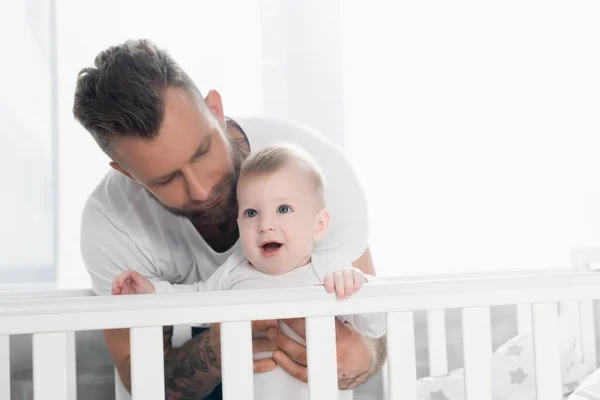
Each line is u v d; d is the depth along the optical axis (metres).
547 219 1.85
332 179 1.28
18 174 1.67
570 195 1.85
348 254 1.28
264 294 0.87
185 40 1.79
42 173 1.70
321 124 1.84
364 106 1.84
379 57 1.85
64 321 0.83
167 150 1.04
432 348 1.51
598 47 1.88
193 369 1.20
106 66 1.05
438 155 1.84
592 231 1.86
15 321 0.82
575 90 1.87
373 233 1.81
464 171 1.84
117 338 1.25
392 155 1.84
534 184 1.85
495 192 1.84
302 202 1.14
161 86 1.03
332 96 1.85
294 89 1.84
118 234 1.26
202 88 1.80
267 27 1.84
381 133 1.84
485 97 1.85
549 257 1.84
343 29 1.86
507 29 1.87
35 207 1.68
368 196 1.82
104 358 1.59
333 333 0.89
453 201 1.83
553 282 0.94
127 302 0.84
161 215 1.25
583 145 1.86
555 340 0.93
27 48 1.71
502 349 1.45
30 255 1.67
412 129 1.84
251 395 0.86
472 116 1.85
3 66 1.69
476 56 1.86
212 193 1.12
